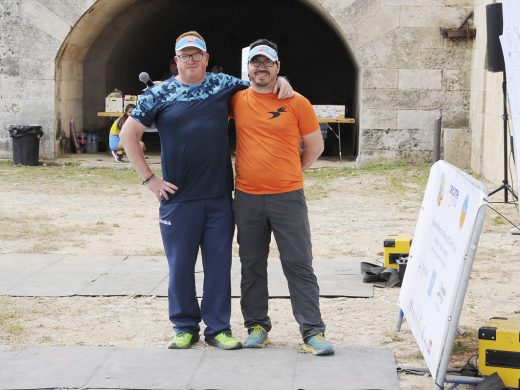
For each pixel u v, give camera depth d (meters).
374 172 17.30
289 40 30.16
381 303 7.46
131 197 14.38
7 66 18.95
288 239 5.97
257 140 5.95
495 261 9.19
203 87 5.99
